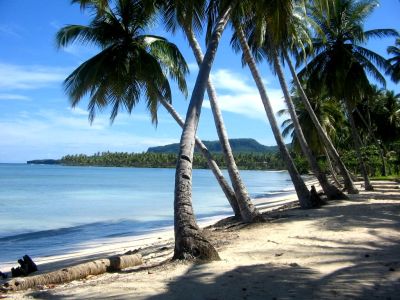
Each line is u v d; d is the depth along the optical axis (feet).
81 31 58.70
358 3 89.45
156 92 57.31
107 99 59.62
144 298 19.69
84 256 48.19
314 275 22.76
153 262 33.04
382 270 23.53
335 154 81.56
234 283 21.62
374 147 168.55
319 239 34.22
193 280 22.49
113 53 57.41
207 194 165.48
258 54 69.72
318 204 59.77
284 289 20.33
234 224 47.52
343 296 19.11
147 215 96.89
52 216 95.40
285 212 56.34
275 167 620.90
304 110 138.10
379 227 39.68
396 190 95.55
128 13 56.90
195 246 27.61
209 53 35.17
